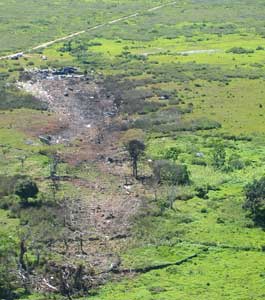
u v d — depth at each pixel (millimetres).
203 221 84750
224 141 115562
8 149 110688
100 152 111000
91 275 72375
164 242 79125
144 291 69000
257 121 125688
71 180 98312
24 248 75062
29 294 68812
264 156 108188
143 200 91188
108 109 135375
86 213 87438
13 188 91812
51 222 83812
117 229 83062
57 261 74688
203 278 71625
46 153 108938
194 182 96812
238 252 77438
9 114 129875
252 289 69188
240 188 94625
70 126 124625
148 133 120062
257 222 84250
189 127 122438
